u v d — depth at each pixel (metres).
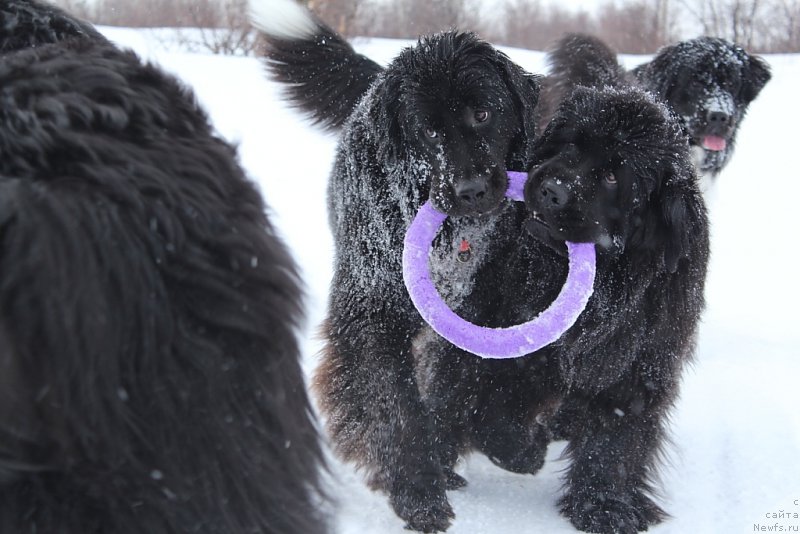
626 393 3.85
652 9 27.09
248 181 1.78
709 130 6.91
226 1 18.22
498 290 4.09
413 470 3.74
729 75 6.99
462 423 4.18
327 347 4.19
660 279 3.82
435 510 3.68
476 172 3.72
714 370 5.56
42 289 1.33
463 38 3.98
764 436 4.55
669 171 3.79
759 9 25.83
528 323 3.66
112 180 1.44
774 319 6.66
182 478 1.53
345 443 4.07
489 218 3.97
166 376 1.47
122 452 1.45
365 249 3.97
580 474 3.86
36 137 1.45
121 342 1.41
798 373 5.50
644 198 3.77
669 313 3.83
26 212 1.34
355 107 4.64
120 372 1.42
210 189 1.61
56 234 1.34
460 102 3.79
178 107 1.74
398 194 3.94
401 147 3.95
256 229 1.68
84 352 1.36
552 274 3.96
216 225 1.57
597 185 3.71
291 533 1.72
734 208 10.28
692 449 4.41
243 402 1.61
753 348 6.00
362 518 3.76
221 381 1.55
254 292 1.61
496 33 29.34
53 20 2.30
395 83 3.94
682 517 3.79
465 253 3.98
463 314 4.14
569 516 3.81
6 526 1.40
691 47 7.11
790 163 12.43
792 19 25.59
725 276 7.78
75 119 1.50
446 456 4.10
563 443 4.66
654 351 3.83
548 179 3.69
